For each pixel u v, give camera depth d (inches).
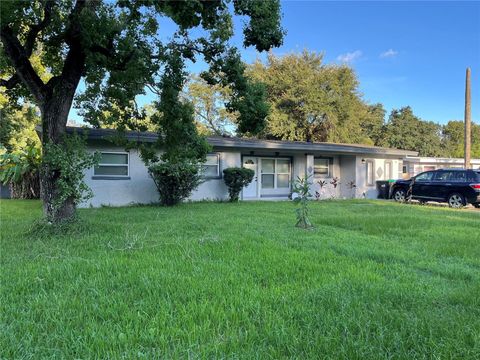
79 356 109.5
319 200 726.5
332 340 120.6
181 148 391.5
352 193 854.5
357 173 853.8
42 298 153.6
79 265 202.1
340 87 1343.5
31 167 324.2
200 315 137.7
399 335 125.0
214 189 665.6
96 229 313.7
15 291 163.2
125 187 574.2
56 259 217.0
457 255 256.8
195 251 237.3
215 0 269.3
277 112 1278.3
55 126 326.6
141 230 313.6
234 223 360.8
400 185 761.0
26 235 292.2
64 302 147.6
